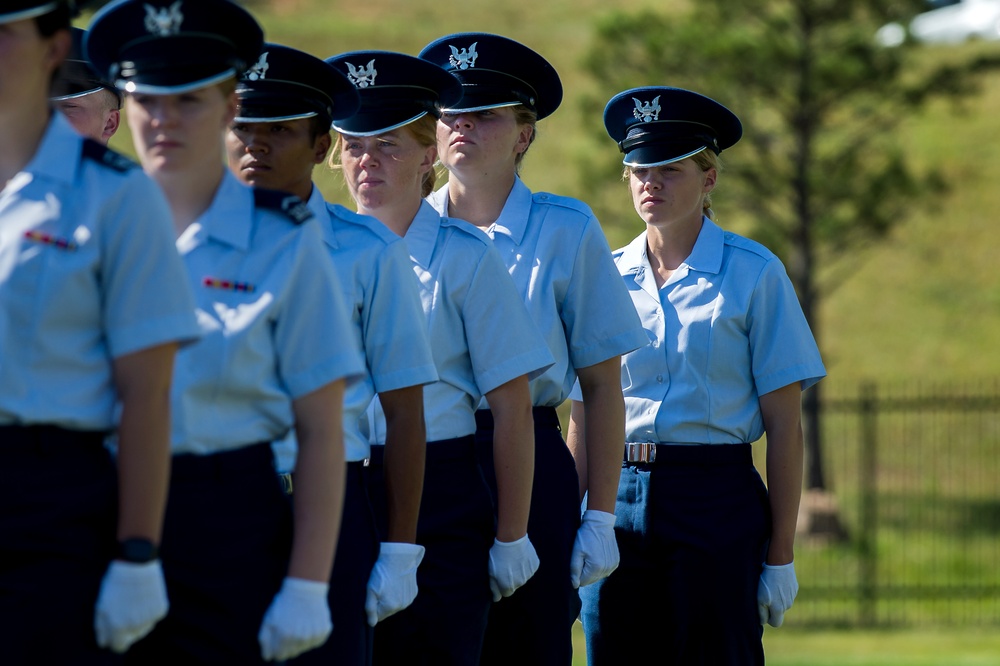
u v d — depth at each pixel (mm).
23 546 8391
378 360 12000
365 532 11758
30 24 8469
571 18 118688
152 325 8648
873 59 52656
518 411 13430
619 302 14836
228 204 9719
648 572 16078
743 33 52188
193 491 9500
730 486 16031
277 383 9812
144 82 9227
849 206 55062
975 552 57656
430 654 13164
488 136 14523
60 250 8477
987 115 100875
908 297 83688
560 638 14336
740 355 16156
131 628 8555
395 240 12188
